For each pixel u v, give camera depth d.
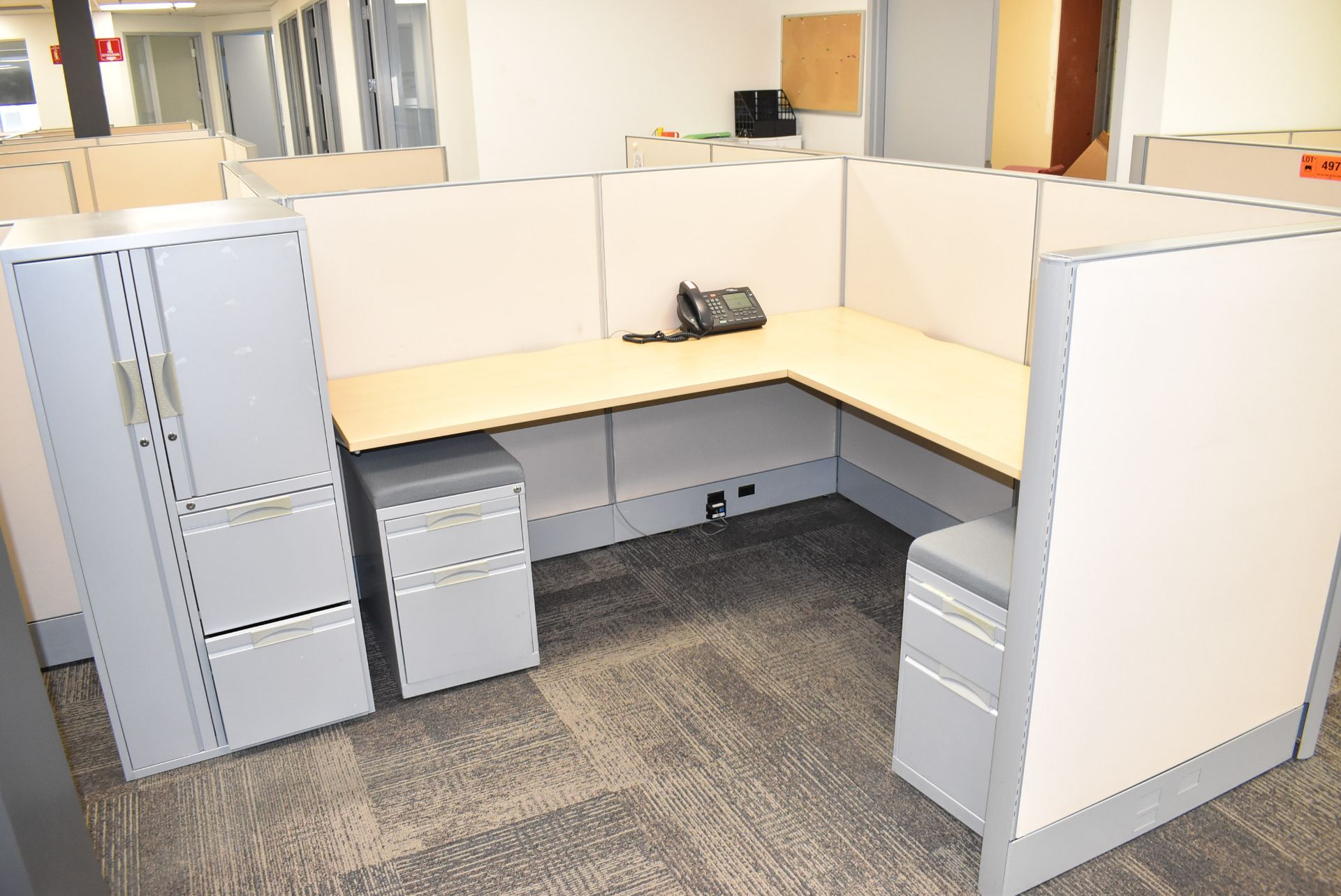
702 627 2.74
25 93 11.34
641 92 5.86
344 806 2.09
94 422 1.93
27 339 1.84
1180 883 1.83
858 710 2.37
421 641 2.37
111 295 1.87
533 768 2.19
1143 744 1.87
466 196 2.66
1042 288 1.44
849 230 3.16
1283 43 4.39
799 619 2.78
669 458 3.24
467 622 2.41
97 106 5.22
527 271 2.79
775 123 6.14
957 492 3.02
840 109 5.73
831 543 3.22
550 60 5.56
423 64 6.29
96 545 2.00
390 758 2.23
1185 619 1.80
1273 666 2.01
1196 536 1.74
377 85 6.90
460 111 5.74
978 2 4.75
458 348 2.76
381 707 2.41
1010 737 1.68
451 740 2.29
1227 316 1.60
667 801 2.07
